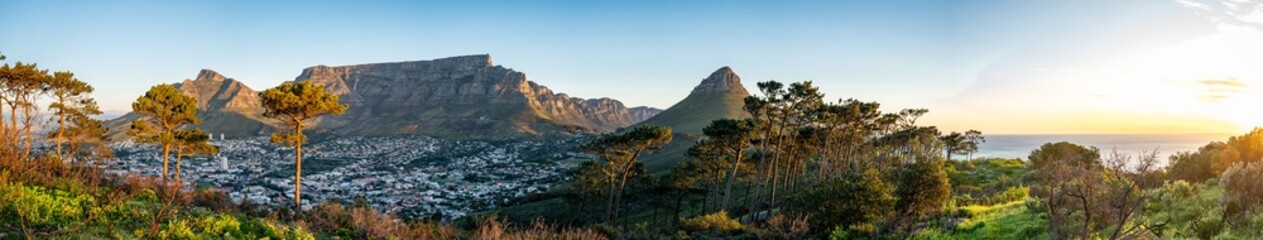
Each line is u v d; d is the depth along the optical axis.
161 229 14.61
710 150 54.81
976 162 74.50
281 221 21.03
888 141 75.56
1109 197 14.48
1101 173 15.52
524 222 63.72
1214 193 20.41
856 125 58.81
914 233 22.95
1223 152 31.12
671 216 61.16
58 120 45.28
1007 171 61.56
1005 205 26.02
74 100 47.19
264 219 19.50
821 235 26.62
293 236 17.86
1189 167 32.84
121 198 16.36
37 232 11.86
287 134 39.50
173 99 49.41
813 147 63.06
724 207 48.59
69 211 13.80
